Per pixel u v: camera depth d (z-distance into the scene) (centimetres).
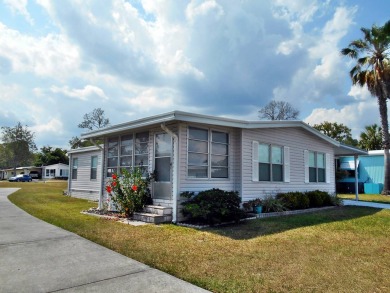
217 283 375
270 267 441
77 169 1730
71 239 609
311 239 630
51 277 395
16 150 6184
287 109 3909
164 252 515
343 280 393
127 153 1058
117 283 375
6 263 453
